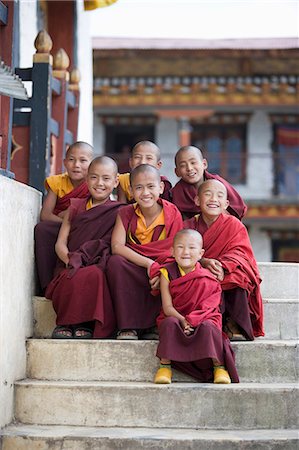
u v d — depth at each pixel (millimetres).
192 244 4703
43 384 4484
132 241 5074
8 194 4555
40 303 5027
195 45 21375
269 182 22266
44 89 6391
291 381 4691
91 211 5164
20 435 4184
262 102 22125
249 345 4691
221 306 4816
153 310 4844
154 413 4402
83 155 5527
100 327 4777
